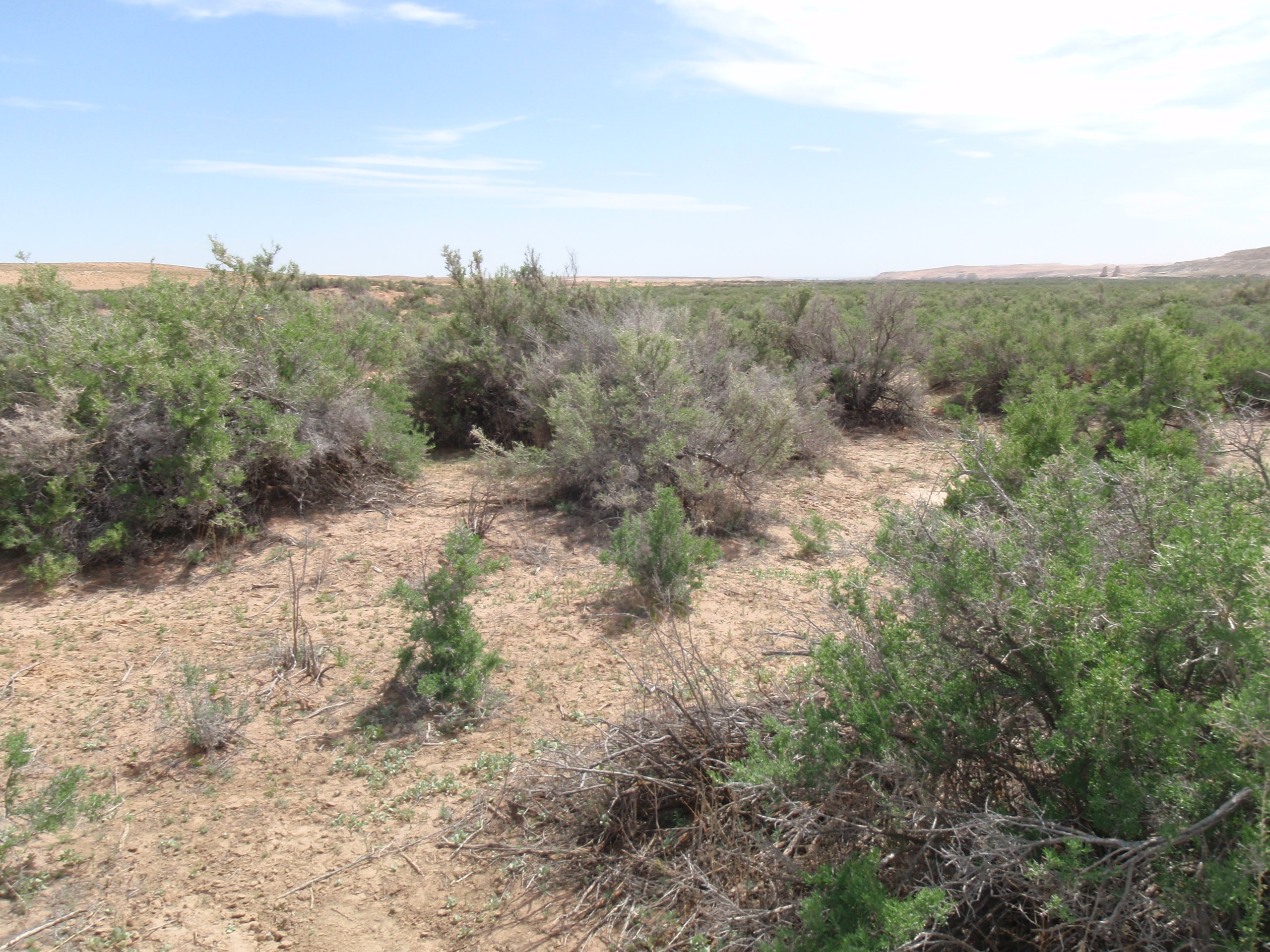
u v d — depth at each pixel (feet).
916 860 7.66
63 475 19.93
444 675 13.87
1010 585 8.71
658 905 9.32
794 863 8.20
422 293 97.04
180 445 21.16
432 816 11.36
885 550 10.34
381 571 20.34
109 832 11.12
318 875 10.27
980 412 41.34
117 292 29.99
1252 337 44.01
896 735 8.45
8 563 20.16
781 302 46.73
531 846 10.50
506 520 24.36
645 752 10.50
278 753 12.92
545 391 30.55
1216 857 6.13
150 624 17.39
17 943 9.21
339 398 26.20
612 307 36.04
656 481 24.06
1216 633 7.43
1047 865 6.57
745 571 20.63
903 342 39.60
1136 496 10.37
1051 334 42.57
